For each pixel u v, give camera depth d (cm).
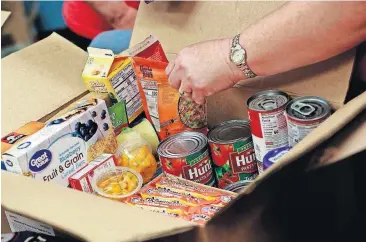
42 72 137
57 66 139
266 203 71
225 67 111
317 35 100
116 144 122
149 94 128
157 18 140
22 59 140
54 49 145
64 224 74
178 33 136
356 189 79
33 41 211
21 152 103
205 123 132
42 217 77
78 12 184
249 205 70
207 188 105
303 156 71
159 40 139
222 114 133
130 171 110
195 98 120
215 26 130
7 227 90
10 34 204
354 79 119
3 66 138
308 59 105
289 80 119
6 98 130
